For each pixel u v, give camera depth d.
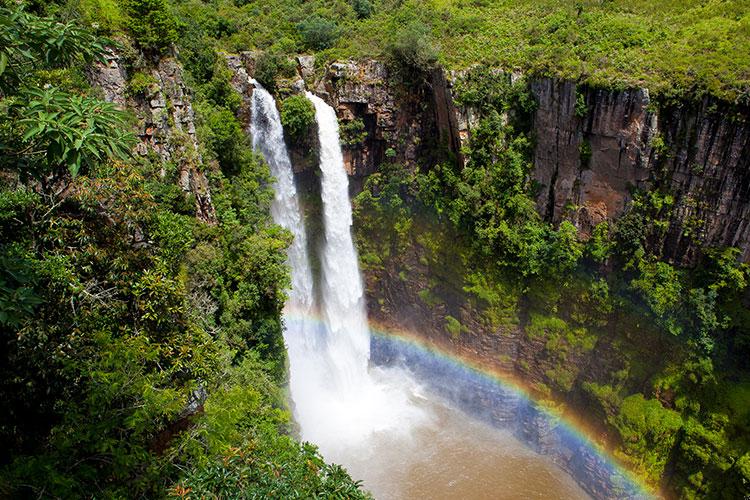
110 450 11.55
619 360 32.16
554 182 34.25
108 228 15.31
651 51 31.36
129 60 22.72
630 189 31.25
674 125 29.17
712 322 29.12
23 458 11.01
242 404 17.53
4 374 12.25
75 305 13.49
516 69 34.22
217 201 28.08
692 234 29.91
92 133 10.08
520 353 36.44
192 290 23.09
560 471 34.03
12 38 9.77
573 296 34.03
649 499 29.72
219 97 32.25
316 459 12.16
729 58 28.23
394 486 32.56
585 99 31.34
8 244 12.90
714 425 28.36
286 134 37.25
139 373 13.05
